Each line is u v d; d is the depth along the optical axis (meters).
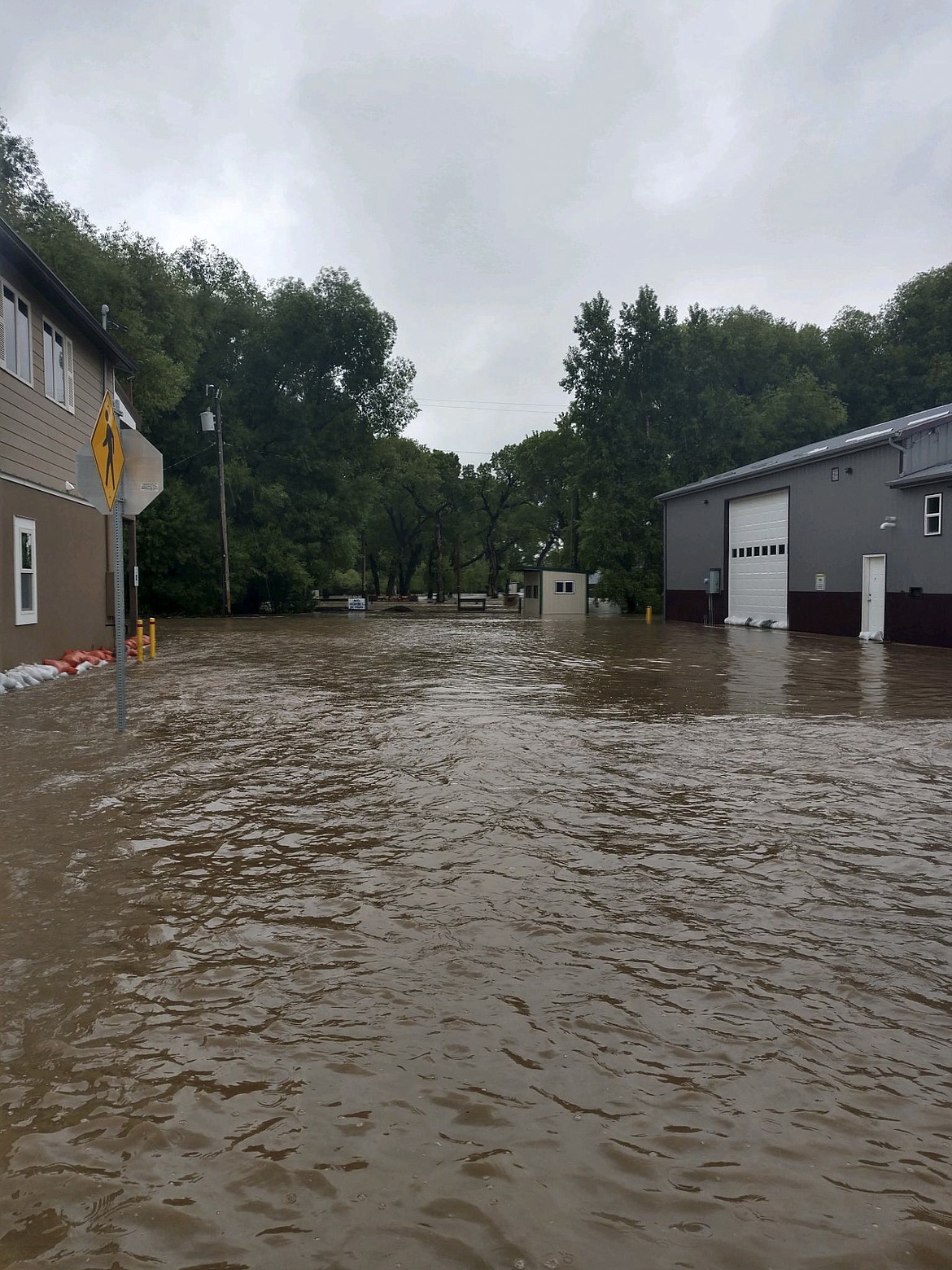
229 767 6.82
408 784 6.23
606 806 5.62
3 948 3.45
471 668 15.55
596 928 3.64
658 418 47.78
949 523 21.03
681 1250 1.87
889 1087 2.49
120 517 8.59
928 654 19.00
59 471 14.95
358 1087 2.48
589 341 47.22
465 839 4.89
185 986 3.12
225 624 34.94
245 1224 1.95
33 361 13.73
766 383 54.53
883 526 23.45
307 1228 1.94
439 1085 2.48
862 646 21.88
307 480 48.44
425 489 71.56
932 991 3.09
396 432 52.50
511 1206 2.00
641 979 3.17
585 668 15.54
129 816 5.40
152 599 44.16
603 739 8.00
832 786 6.17
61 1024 2.85
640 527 46.62
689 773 6.60
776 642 23.47
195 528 42.44
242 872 4.36
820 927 3.66
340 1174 2.11
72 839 4.92
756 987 3.11
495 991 3.07
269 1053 2.66
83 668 14.74
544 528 75.25
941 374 51.38
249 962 3.32
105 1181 2.09
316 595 57.12
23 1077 2.54
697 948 3.44
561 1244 1.88
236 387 47.22
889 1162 2.16
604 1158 2.17
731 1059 2.63
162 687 12.39
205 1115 2.35
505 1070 2.56
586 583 48.34
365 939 3.54
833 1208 2.00
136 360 33.00
